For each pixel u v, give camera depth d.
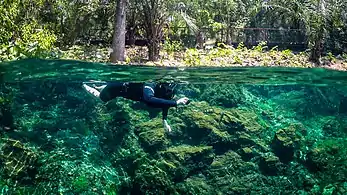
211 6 27.25
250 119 18.33
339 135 20.11
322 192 15.77
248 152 16.86
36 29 13.88
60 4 19.98
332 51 27.20
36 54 11.20
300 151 17.67
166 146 16.47
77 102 17.19
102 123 17.98
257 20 29.73
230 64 17.53
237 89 18.06
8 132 14.50
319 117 20.52
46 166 13.19
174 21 24.22
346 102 19.39
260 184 15.70
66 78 11.57
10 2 12.44
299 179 16.42
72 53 15.73
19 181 12.44
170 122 17.50
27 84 13.52
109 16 23.67
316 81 13.62
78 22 22.08
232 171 16.02
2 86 13.73
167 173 15.06
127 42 26.03
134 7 22.09
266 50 27.14
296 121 19.92
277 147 17.73
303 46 28.27
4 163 12.44
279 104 19.55
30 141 15.01
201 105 17.64
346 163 17.23
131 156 15.90
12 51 10.77
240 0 27.55
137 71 11.05
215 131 17.08
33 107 16.38
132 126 17.75
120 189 14.48
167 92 8.66
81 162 14.61
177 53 21.86
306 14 24.17
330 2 24.81
